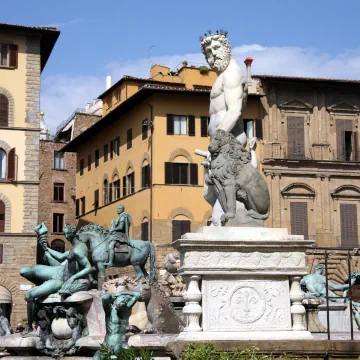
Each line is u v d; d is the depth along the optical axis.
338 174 66.31
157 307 15.31
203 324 10.57
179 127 62.72
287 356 9.96
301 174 65.69
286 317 10.80
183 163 62.25
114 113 68.12
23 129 58.47
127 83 73.25
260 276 10.77
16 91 58.78
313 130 66.94
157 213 60.84
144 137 63.62
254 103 65.88
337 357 10.01
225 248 10.65
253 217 11.51
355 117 68.06
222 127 13.08
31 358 14.35
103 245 24.73
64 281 15.30
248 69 71.06
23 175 58.00
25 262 56.62
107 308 11.13
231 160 11.66
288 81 66.31
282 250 10.82
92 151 76.44
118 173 69.00
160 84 72.94
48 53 63.78
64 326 14.45
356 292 31.77
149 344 12.03
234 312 10.65
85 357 13.96
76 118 83.75
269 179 65.19
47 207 83.62
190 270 10.56
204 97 63.28
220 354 8.73
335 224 65.75
